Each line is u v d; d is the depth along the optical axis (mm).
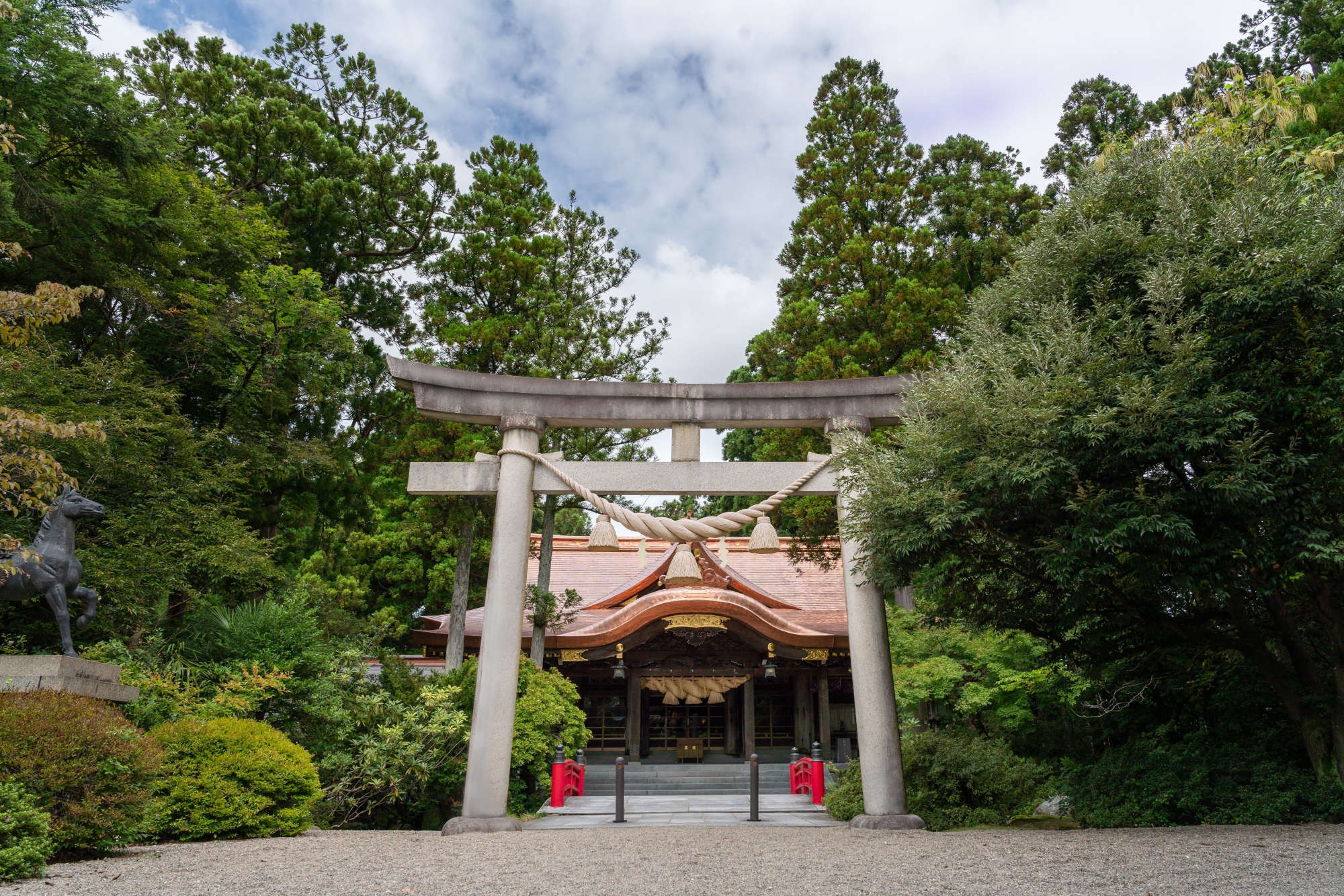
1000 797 10688
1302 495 7695
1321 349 7633
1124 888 5090
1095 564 7773
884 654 10430
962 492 8195
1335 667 8719
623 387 11633
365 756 11297
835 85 26328
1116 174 9312
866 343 20281
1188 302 8102
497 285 19656
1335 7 21297
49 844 5660
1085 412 7695
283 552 17766
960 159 29547
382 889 5277
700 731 23203
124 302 14148
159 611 12227
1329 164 10391
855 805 11781
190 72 19766
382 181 20844
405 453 17312
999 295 9867
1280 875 5344
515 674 10602
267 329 14977
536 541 25391
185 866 6039
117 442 11859
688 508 31594
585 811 13570
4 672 7477
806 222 24062
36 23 11680
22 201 11719
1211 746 10102
